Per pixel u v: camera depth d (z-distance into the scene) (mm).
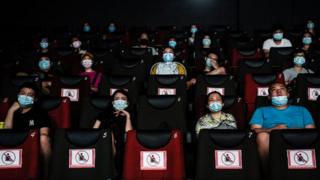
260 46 5488
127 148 2104
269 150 2084
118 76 3260
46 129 2617
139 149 2102
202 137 2090
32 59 4621
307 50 4355
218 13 7270
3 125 2709
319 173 2027
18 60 4641
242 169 2045
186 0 7312
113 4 7344
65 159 2107
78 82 3291
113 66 3875
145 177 2070
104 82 3248
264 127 2684
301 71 3664
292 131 2074
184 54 4730
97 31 7000
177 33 6168
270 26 7195
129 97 2865
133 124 2912
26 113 2637
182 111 2787
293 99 2768
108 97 2865
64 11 7332
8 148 2145
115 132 2654
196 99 3156
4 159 2133
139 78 3812
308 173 2031
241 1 7230
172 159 2086
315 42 5012
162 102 2801
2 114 2996
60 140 2129
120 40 5301
